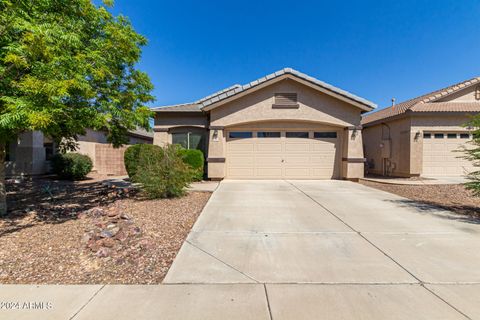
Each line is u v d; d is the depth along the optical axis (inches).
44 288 116.0
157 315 98.0
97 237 171.0
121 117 290.4
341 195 339.6
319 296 111.3
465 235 186.7
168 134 564.7
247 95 482.9
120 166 609.9
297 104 479.5
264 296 111.1
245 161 502.6
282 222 218.2
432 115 499.8
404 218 230.8
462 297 110.3
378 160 620.7
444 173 511.5
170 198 309.4
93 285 119.0
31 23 184.9
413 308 103.0
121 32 280.4
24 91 180.7
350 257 150.4
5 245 164.1
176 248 161.5
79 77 196.5
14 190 383.6
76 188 399.2
